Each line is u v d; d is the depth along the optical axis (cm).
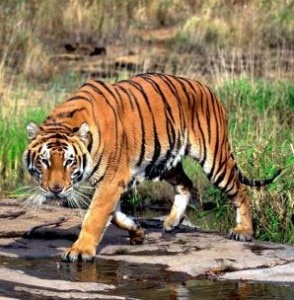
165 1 3553
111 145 1138
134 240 1212
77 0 3356
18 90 2206
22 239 1244
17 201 1455
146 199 1638
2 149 1781
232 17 3344
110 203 1145
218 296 1024
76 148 1094
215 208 1485
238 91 2052
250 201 1409
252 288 1059
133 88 1190
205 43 3088
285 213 1391
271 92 2083
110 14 3416
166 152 1212
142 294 1023
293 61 2797
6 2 3108
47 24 3184
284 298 1020
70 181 1088
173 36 3219
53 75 2659
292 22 3278
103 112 1138
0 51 2741
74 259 1132
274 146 1508
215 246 1212
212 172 1263
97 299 984
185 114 1231
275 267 1137
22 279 1045
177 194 1297
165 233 1285
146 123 1183
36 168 1090
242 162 1480
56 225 1293
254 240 1266
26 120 1912
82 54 3002
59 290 1016
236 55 2831
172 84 1230
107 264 1131
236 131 1741
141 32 3328
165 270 1112
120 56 2969
